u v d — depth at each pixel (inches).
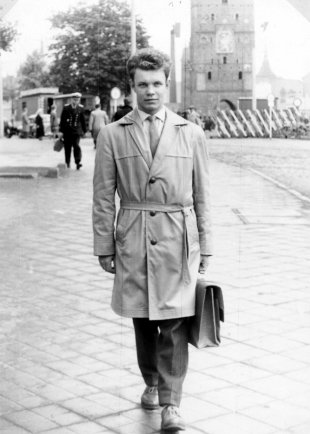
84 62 2466.8
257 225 438.6
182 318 163.5
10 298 269.6
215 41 4229.8
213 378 192.7
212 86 4247.0
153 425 165.5
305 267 321.1
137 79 162.6
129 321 241.9
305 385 188.2
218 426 164.9
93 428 163.8
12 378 192.9
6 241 380.8
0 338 224.4
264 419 168.6
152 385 174.2
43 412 172.2
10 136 2193.7
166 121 164.1
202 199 167.0
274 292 277.9
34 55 2792.8
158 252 161.9
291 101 2492.6
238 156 1111.6
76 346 217.6
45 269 317.1
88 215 470.3
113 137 165.2
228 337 225.1
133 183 163.5
